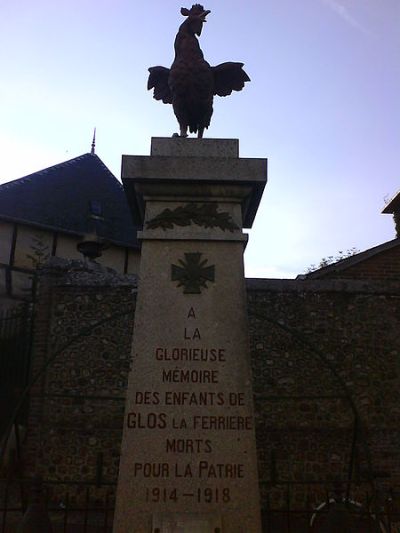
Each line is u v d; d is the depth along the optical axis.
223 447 4.15
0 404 10.76
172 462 4.10
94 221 19.39
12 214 17.30
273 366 10.45
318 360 10.52
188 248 4.67
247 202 5.05
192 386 4.29
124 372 10.34
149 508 3.99
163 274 4.59
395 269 12.70
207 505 4.00
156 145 4.91
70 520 8.50
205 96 5.25
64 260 11.26
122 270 18.86
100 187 21.67
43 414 10.15
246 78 5.51
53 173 20.61
